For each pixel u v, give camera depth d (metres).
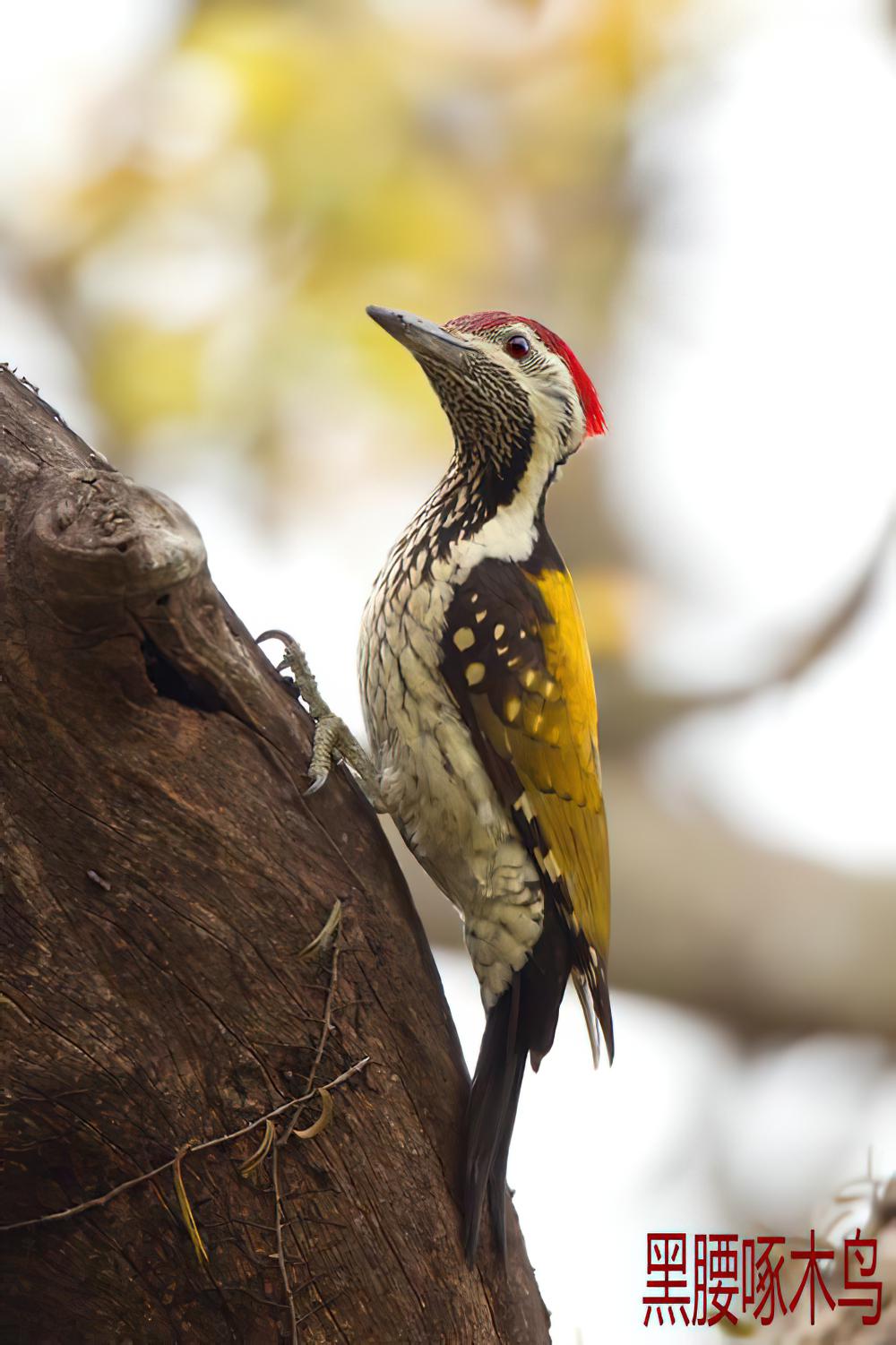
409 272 13.37
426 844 8.07
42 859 5.93
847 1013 13.38
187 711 6.09
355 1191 6.51
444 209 13.38
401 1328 6.62
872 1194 7.62
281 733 6.44
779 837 14.53
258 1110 6.31
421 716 7.94
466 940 8.18
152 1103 6.18
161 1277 6.46
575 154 13.88
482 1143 6.94
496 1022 8.05
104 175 13.24
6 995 5.93
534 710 7.96
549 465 8.73
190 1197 6.32
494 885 8.00
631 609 13.52
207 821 6.12
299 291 13.18
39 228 13.36
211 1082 6.25
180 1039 6.18
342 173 13.12
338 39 13.37
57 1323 6.61
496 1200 7.08
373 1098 6.55
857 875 14.01
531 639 8.00
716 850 14.01
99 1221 6.37
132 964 6.07
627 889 13.66
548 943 8.09
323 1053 6.40
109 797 5.96
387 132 13.24
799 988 13.42
